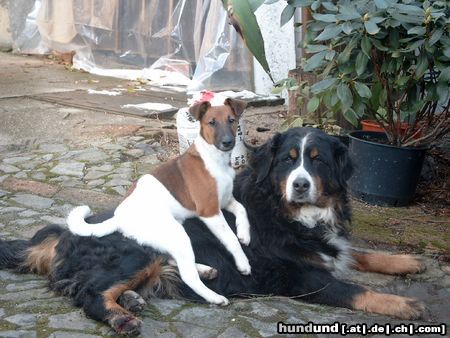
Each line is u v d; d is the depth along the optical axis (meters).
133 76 7.00
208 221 2.78
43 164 4.17
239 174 3.04
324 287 2.78
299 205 2.83
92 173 4.04
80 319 2.60
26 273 2.91
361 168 3.71
